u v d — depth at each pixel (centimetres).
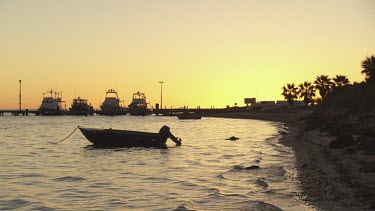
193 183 2300
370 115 5100
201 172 2716
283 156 3378
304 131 6419
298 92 17125
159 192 2062
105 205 1800
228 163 3164
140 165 3111
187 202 1833
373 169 2233
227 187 2155
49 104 19362
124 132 4612
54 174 2653
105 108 19300
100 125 10881
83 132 4631
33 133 7438
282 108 18275
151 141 4616
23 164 3177
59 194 2023
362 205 1571
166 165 3097
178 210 1695
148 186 2223
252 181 2295
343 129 4950
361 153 3012
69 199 1914
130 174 2656
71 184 2291
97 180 2420
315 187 1978
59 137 6338
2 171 2791
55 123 12219
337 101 8669
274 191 1966
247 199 1856
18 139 5956
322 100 12938
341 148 3447
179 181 2373
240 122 12719
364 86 7731
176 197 1944
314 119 8169
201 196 1956
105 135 4556
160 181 2380
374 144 3131
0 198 1933
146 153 4006
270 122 12075
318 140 4509
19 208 1750
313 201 1692
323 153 3234
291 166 2741
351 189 1842
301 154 3388
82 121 13812
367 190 1805
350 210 1512
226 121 13750
